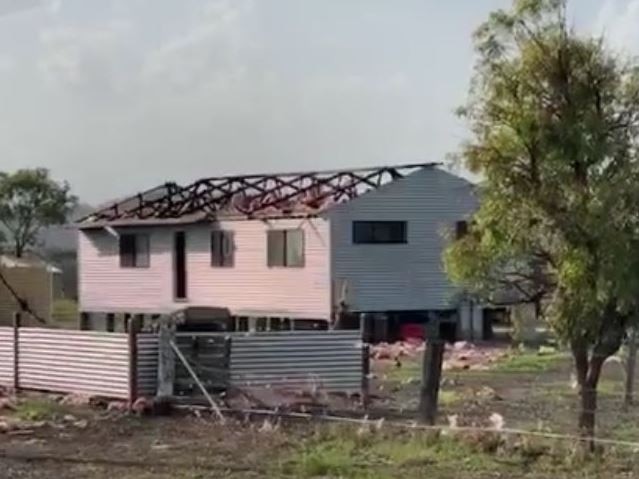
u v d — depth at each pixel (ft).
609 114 43.37
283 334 63.00
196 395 60.34
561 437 45.83
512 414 57.11
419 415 51.98
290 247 121.29
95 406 61.52
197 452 48.06
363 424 51.21
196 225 129.90
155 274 135.54
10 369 68.03
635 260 41.93
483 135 44.47
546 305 45.09
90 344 63.46
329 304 117.29
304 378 63.31
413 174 122.01
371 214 119.85
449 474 42.34
